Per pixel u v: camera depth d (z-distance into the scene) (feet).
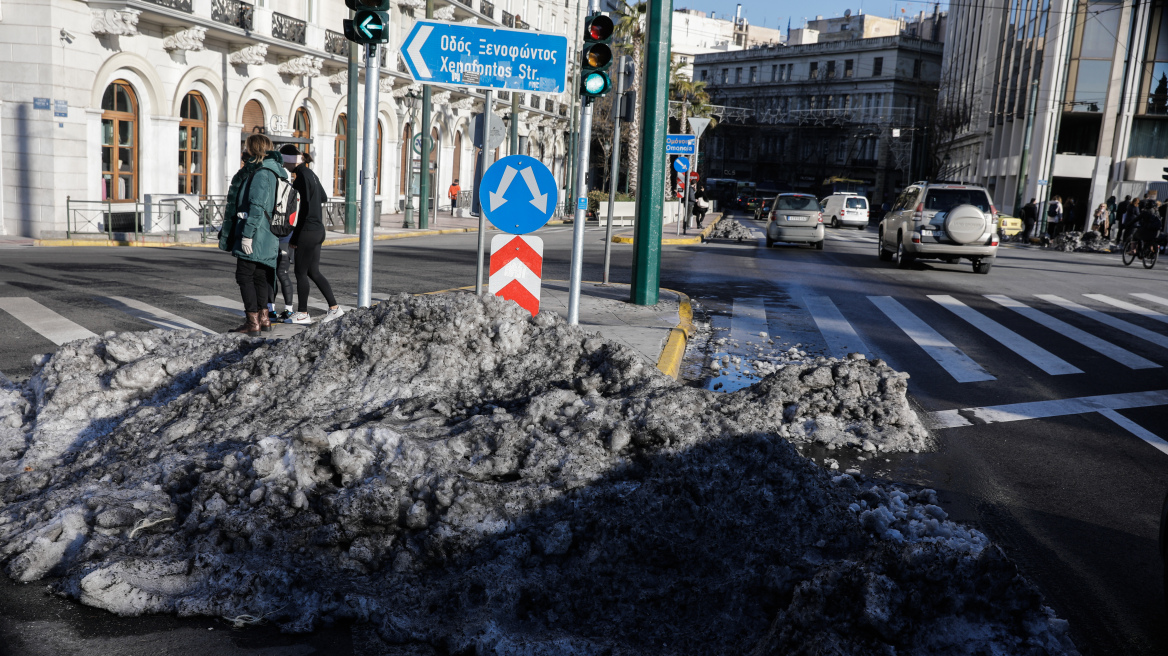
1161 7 137.08
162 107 75.20
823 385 21.80
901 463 18.76
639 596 11.55
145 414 16.51
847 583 10.10
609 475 13.44
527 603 11.35
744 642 10.65
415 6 116.06
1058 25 143.23
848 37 338.13
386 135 117.39
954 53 256.11
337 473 13.24
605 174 189.88
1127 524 15.65
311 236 28.76
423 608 11.19
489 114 26.43
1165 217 99.30
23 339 26.40
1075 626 11.76
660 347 27.76
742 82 340.80
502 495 12.74
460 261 58.49
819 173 312.50
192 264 48.62
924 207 63.16
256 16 84.02
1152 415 23.63
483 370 17.47
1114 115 140.97
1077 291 53.31
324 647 10.64
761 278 54.44
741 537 12.73
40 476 14.88
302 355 17.87
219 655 10.39
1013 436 21.17
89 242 64.34
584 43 27.27
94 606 11.29
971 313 41.81
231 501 13.02
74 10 65.82
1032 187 152.76
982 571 10.27
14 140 65.92
